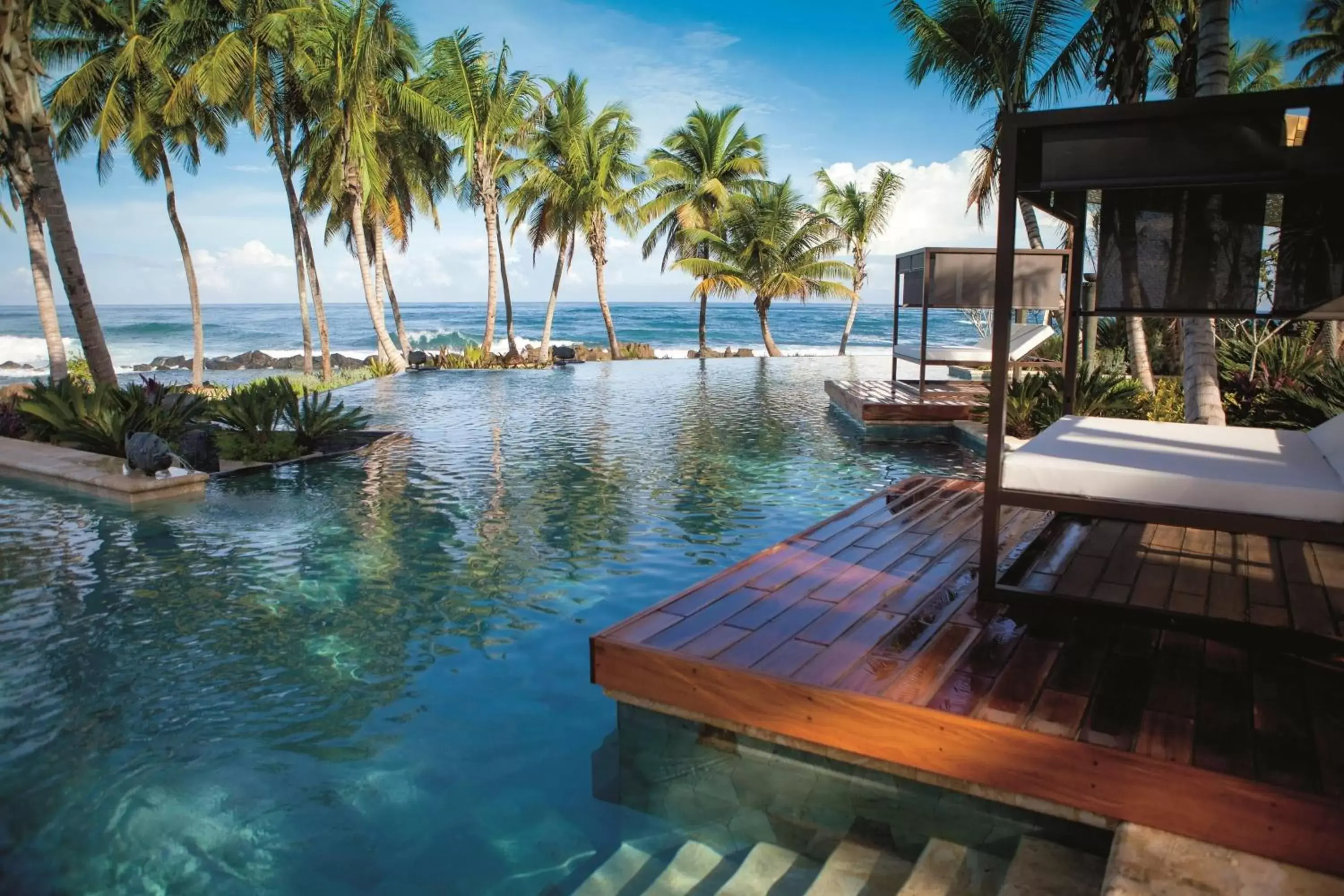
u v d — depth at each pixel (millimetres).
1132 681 2498
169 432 9023
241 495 7023
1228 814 1947
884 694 2410
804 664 2643
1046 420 8492
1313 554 3756
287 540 5586
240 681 3469
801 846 2350
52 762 2861
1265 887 1822
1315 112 2537
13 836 2449
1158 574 3486
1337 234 2959
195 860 2328
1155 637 2846
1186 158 2707
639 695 2805
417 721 3121
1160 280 3174
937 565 3738
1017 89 12336
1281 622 2928
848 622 3029
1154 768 2018
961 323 58125
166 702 3293
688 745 2834
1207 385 6715
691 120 25828
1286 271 3057
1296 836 1878
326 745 2953
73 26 17062
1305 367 10375
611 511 6305
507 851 2352
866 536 4258
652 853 2334
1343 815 1822
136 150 19766
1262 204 3014
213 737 3018
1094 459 3188
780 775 2678
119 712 3211
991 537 3172
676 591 4512
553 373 19828
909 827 2436
